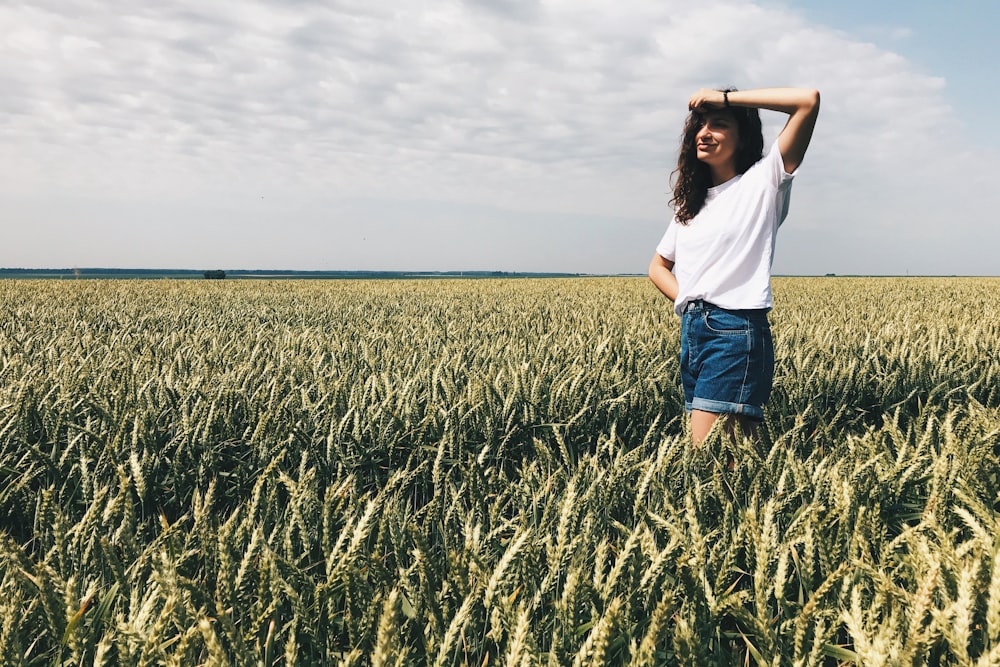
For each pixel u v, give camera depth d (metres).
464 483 2.10
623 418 3.51
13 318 8.35
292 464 2.80
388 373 4.02
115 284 23.39
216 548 1.61
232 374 3.75
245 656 1.11
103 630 1.50
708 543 1.77
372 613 1.33
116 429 2.73
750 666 1.53
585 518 1.75
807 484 1.96
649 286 23.55
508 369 3.78
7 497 2.23
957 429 2.42
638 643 1.38
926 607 1.08
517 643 1.06
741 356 2.96
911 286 22.94
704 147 3.09
